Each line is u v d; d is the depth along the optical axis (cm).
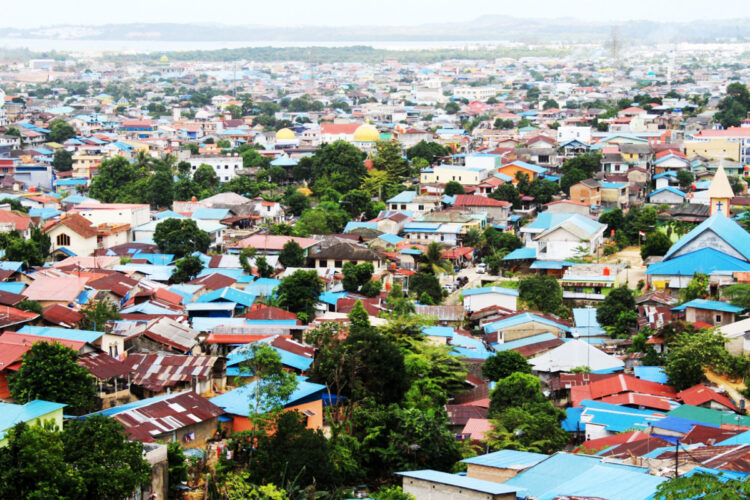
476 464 6688
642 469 6234
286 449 6944
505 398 9069
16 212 17062
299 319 11356
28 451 5672
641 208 19900
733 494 4772
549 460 6706
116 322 10238
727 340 9862
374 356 8725
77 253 15612
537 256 15938
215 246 16725
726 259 13138
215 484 6775
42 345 7612
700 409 8381
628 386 9375
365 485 7638
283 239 15925
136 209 17350
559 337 11762
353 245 15262
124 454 6197
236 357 9331
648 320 11762
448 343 11388
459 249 17038
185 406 7625
